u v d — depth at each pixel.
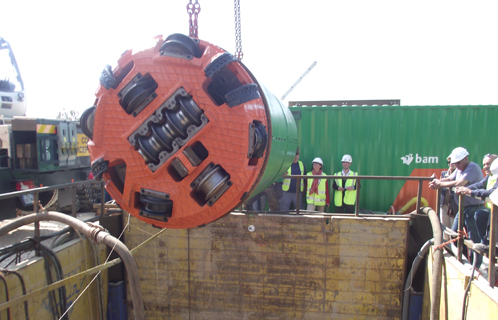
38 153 5.53
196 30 2.35
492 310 3.05
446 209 5.88
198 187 2.01
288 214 5.10
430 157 7.19
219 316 5.18
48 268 3.72
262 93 2.12
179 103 1.98
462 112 7.07
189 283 5.23
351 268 4.92
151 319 5.34
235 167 1.96
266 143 2.03
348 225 4.89
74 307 4.26
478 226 4.46
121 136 2.10
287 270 5.02
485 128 7.02
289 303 5.04
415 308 4.83
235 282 5.13
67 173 6.83
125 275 5.41
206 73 1.94
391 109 7.23
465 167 4.92
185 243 5.21
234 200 1.98
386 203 7.34
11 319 3.16
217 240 5.13
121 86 2.09
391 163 7.29
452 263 3.96
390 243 4.85
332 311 4.97
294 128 3.57
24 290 3.21
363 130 7.32
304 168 7.47
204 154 2.13
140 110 2.04
